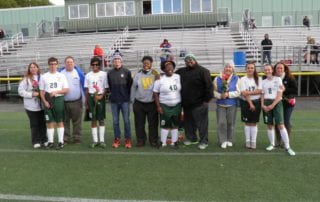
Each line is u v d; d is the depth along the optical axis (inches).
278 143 311.0
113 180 237.1
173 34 1084.5
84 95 328.8
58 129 320.2
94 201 206.4
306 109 546.9
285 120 303.7
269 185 223.5
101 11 1234.6
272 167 256.2
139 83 314.5
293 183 225.9
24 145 336.5
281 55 833.5
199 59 852.0
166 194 213.6
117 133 322.7
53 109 315.9
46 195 215.8
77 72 333.4
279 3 1491.1
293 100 300.2
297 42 979.3
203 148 309.4
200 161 273.4
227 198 206.2
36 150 315.6
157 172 250.7
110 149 314.2
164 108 310.0
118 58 315.3
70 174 250.2
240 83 307.7
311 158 276.1
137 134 322.0
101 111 320.2
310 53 732.7
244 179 234.2
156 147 316.5
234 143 327.9
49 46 1105.4
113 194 215.2
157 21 1209.4
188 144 323.3
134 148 316.2
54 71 318.0
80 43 1104.8
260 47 806.5
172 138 315.6
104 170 256.8
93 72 320.2
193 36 1058.7
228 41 999.0
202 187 222.7
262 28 1115.9
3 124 460.1
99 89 318.0
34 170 260.1
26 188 226.7
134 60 847.7
